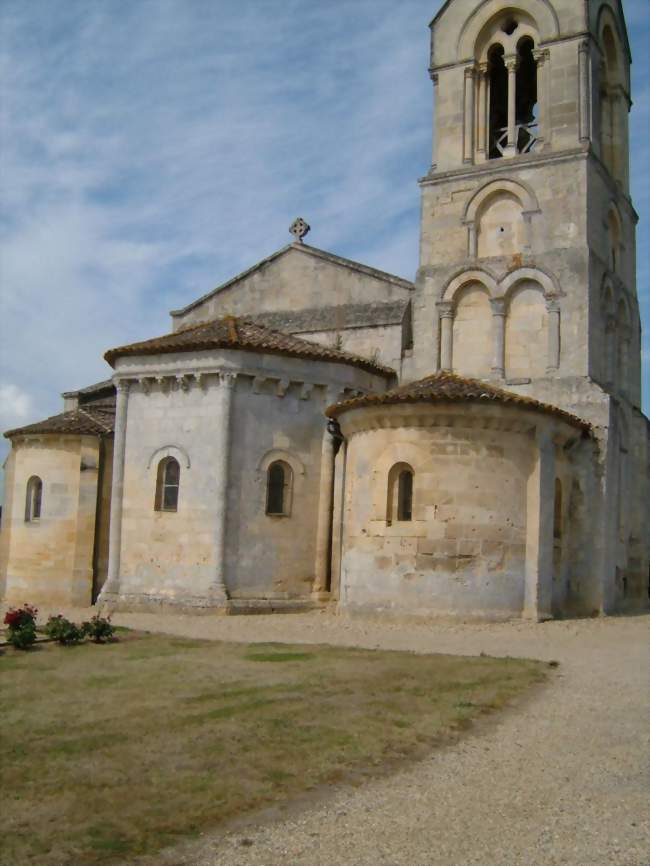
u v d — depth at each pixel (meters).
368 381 30.75
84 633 20.03
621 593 31.55
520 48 33.53
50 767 10.29
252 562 27.66
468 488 24.62
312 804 9.23
